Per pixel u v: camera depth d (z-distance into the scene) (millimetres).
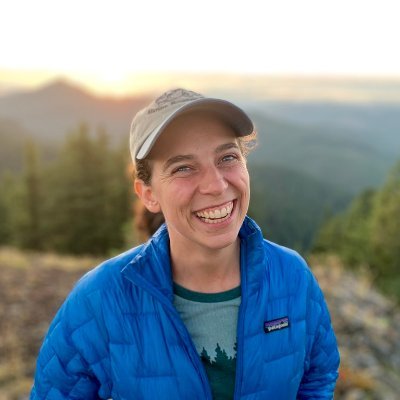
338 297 8508
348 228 43688
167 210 1567
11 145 188500
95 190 33344
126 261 1707
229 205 1533
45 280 9344
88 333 1621
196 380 1564
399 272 33094
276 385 1646
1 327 6520
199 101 1447
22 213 36094
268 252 1759
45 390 1687
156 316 1597
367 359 6164
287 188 149625
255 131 1759
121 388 1592
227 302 1651
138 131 1581
